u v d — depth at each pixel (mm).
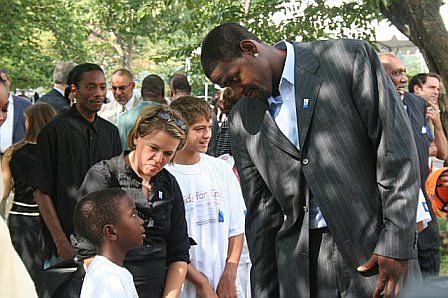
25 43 21516
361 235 3141
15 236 5812
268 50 3244
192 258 4258
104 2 12008
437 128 6648
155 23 11938
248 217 3562
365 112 3127
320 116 3168
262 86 3215
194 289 4215
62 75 8336
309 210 3279
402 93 5449
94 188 3785
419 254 5391
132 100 8969
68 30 22828
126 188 3770
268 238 3520
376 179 3158
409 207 3051
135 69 34750
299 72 3221
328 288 3262
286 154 3264
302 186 3254
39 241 5781
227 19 9430
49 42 23953
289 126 3260
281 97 3275
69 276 3930
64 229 5145
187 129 3791
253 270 3594
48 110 5816
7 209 6594
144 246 3762
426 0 9336
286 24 9477
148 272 3758
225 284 4344
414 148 3119
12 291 2275
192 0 9469
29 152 5781
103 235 3627
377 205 3154
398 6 9359
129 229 3629
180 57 9984
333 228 3162
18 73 22906
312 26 9422
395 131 3086
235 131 3482
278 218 3500
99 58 32469
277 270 3500
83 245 3707
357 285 3188
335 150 3143
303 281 3283
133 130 3744
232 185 4457
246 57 3182
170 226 3885
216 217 4312
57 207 5168
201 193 4289
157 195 3801
